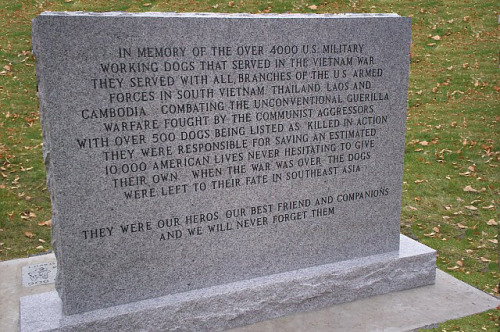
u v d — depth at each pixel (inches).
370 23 81.8
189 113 74.8
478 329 77.4
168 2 193.6
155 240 75.9
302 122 80.6
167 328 75.9
